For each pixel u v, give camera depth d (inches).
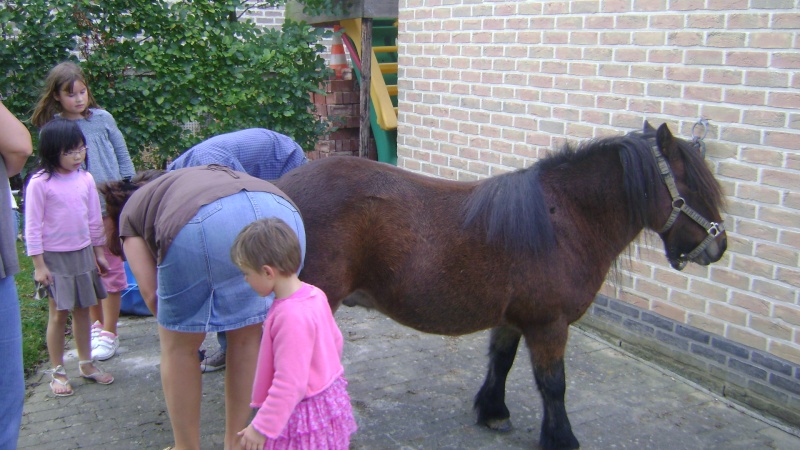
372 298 122.2
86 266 143.1
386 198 116.3
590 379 160.2
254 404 89.3
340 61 291.3
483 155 212.8
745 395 149.7
